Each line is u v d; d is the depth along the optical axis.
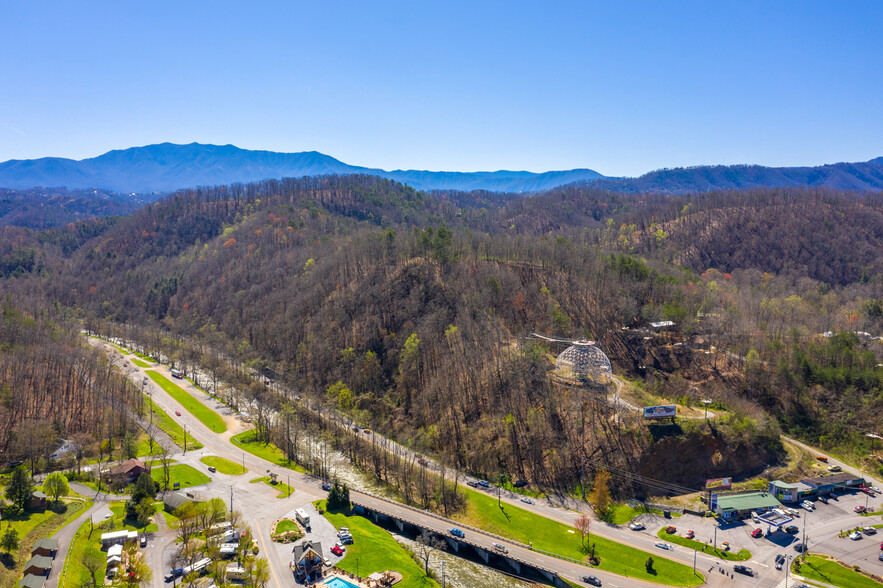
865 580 140.88
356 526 165.50
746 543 158.75
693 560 149.12
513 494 189.62
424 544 159.00
